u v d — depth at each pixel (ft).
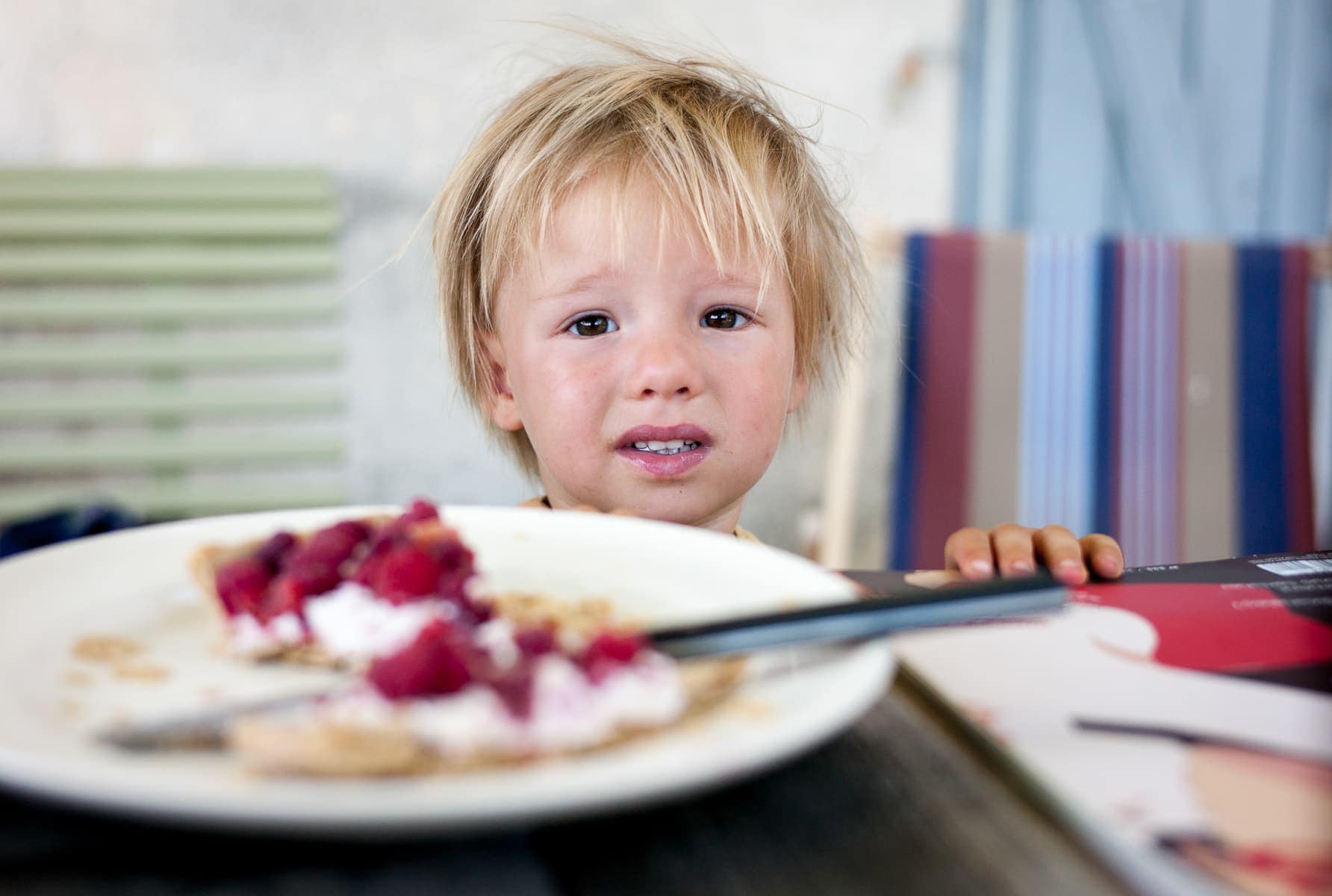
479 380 3.87
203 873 1.22
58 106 6.97
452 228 3.75
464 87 7.34
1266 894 1.14
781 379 3.44
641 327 3.27
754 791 1.41
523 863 1.25
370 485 7.68
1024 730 1.53
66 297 6.61
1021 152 7.86
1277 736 1.52
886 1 7.59
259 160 7.23
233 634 1.74
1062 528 2.66
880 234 5.48
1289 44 7.86
